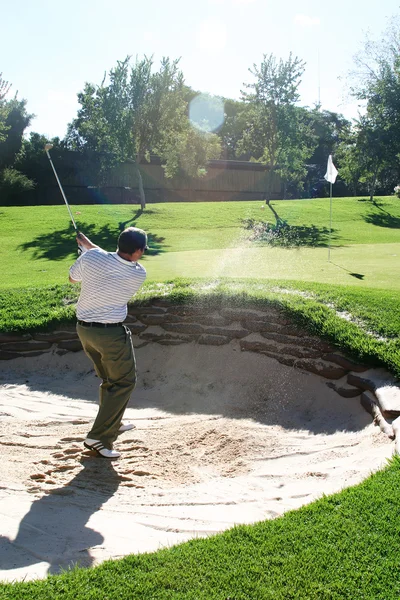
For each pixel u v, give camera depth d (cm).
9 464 505
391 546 302
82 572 290
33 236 2403
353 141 4125
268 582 277
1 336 800
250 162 5000
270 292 790
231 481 477
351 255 1662
